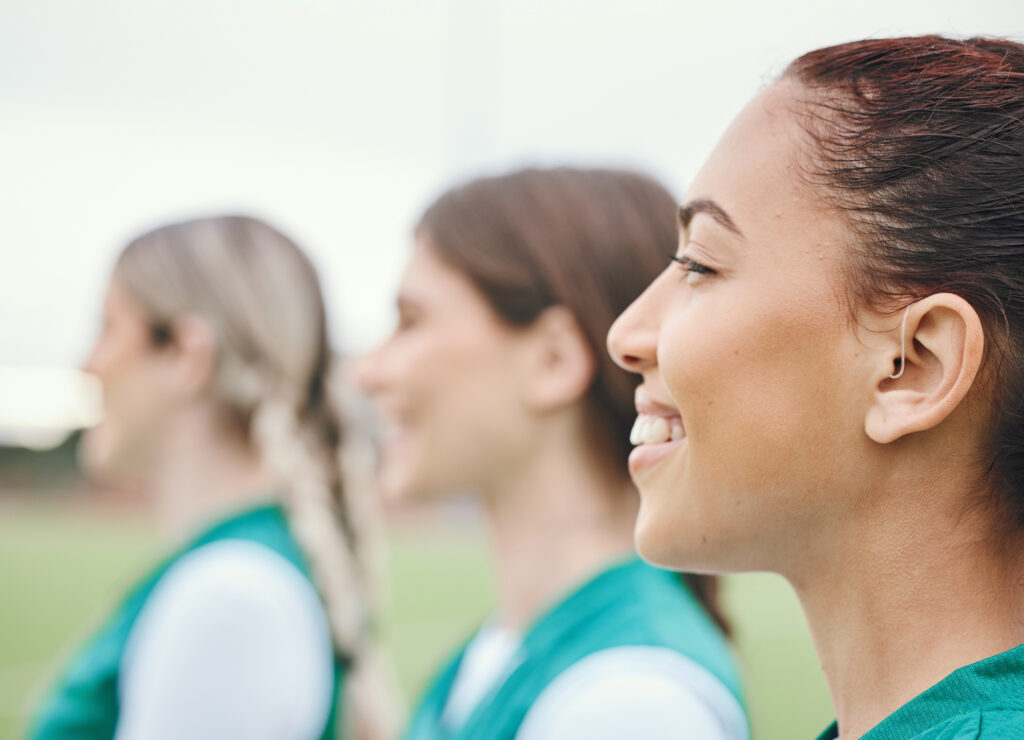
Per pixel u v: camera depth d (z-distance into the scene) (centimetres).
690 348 70
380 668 194
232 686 143
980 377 64
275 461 172
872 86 70
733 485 69
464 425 135
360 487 194
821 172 68
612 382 131
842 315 66
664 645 107
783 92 73
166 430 183
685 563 74
